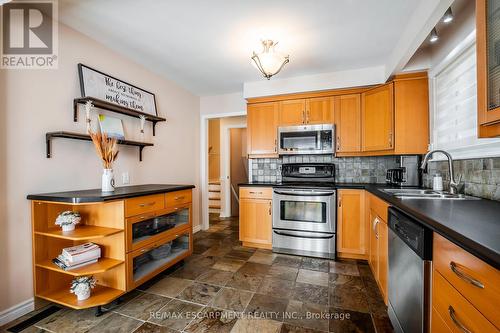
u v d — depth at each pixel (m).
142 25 1.99
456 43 1.85
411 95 2.50
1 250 1.59
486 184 1.60
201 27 2.02
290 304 1.86
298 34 2.12
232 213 5.29
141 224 2.11
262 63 2.10
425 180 2.55
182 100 3.58
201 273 2.41
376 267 2.10
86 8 1.76
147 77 2.88
